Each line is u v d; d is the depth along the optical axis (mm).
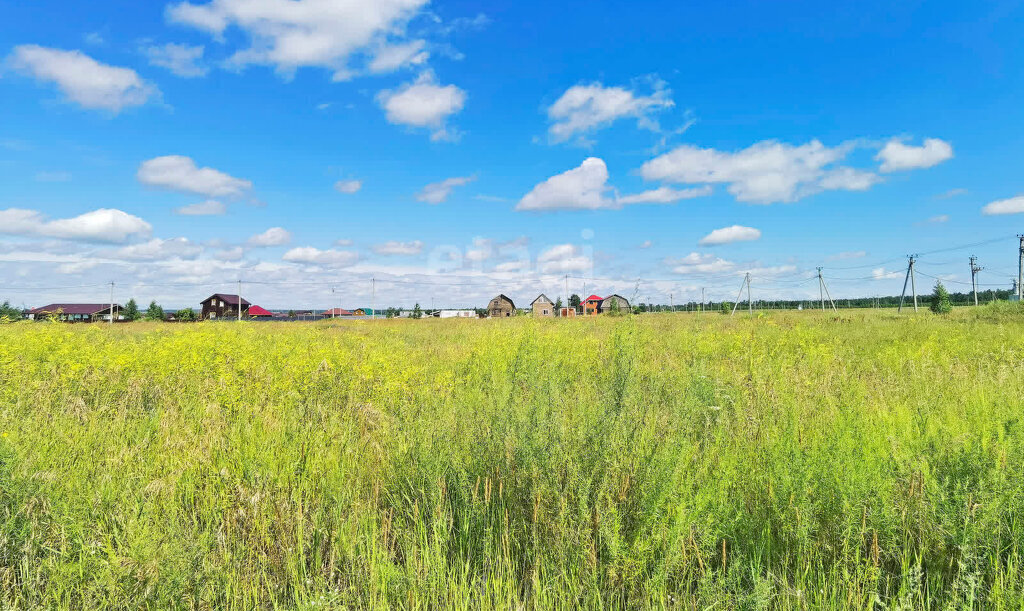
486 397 5184
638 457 3111
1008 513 2941
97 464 4262
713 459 3742
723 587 2635
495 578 2920
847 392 6090
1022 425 3725
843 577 2697
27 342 9211
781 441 3812
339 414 5973
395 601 2785
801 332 13500
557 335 11328
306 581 2914
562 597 2660
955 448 3572
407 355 10891
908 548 2924
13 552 2965
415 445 4184
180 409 6266
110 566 2576
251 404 6195
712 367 8438
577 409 3994
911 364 8477
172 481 3785
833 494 3160
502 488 3467
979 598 2568
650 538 2723
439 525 3137
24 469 3471
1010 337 12195
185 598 2609
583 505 2832
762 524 3164
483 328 17156
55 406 6227
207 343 9461
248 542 3268
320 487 3969
